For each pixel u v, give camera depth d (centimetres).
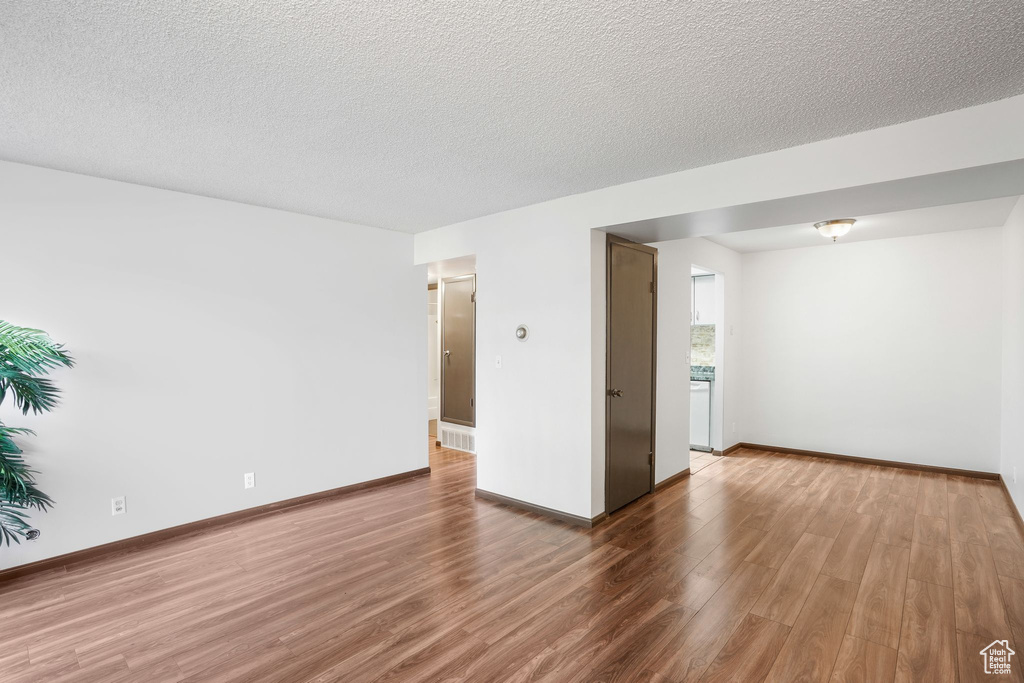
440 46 172
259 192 346
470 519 371
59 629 230
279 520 370
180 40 166
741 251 595
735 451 599
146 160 283
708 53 177
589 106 219
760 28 162
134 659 208
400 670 200
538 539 332
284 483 396
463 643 218
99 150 268
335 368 427
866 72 191
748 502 407
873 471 503
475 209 396
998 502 400
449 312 614
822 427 561
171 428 340
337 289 429
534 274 383
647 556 304
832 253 552
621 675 197
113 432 317
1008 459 418
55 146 262
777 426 590
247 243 376
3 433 264
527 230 387
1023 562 290
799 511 383
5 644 219
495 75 192
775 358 590
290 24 158
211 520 356
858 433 539
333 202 373
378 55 177
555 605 248
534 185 335
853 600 250
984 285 473
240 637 223
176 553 313
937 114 228
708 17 156
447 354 620
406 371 481
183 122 233
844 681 192
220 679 196
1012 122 212
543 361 378
